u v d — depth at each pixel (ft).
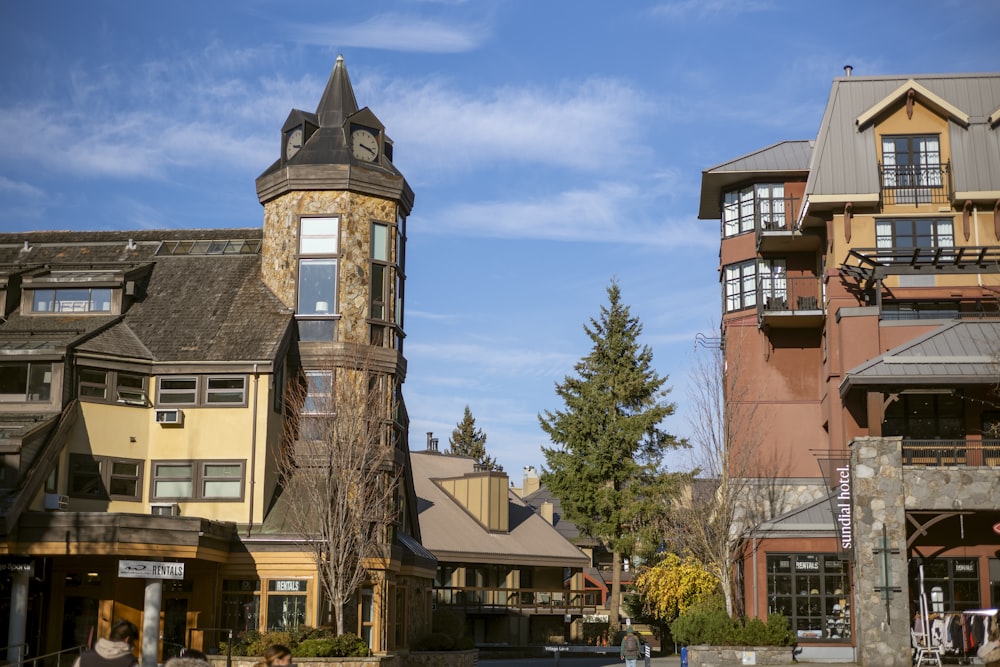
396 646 125.70
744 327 145.89
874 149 131.34
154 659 99.04
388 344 124.77
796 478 140.05
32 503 104.37
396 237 127.24
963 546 114.73
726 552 129.08
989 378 107.04
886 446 108.17
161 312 123.95
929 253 126.52
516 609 193.98
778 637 115.85
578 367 212.02
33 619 110.32
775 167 145.38
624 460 202.90
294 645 104.12
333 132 127.44
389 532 122.42
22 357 110.22
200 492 114.93
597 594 253.03
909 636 105.91
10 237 141.08
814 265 145.69
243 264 130.72
